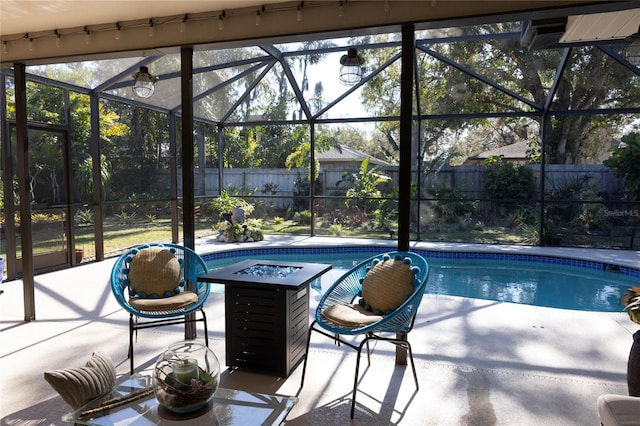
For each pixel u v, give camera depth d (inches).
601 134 307.9
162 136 332.8
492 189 334.0
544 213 316.8
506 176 329.7
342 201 364.8
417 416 94.8
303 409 97.7
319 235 371.2
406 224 123.2
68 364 120.9
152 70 259.8
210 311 166.7
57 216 250.2
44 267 242.1
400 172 123.3
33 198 236.7
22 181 158.6
